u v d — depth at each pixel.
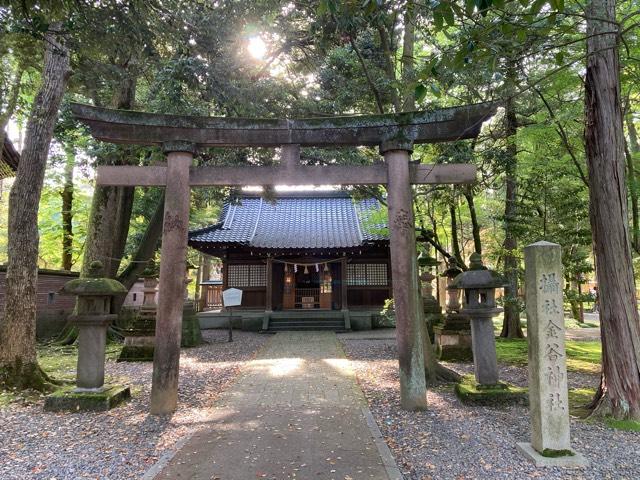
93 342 6.29
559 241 9.28
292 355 11.13
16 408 6.10
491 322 6.49
